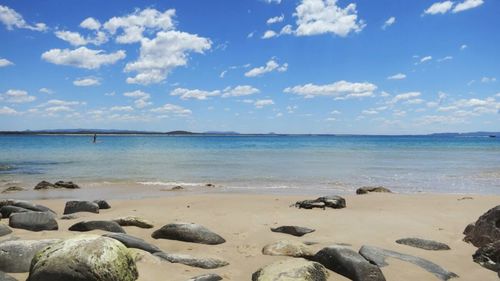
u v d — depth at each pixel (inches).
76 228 327.0
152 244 291.9
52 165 1157.1
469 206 475.5
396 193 616.1
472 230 321.4
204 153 1851.6
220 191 664.4
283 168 1071.0
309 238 321.4
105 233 289.9
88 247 191.2
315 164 1202.0
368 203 508.1
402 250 291.1
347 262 231.9
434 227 364.5
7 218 401.1
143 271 216.8
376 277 225.3
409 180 815.1
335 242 308.5
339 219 395.9
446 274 242.7
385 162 1280.8
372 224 373.7
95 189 689.6
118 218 361.7
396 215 418.6
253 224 373.7
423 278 236.2
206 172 970.1
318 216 412.2
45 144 2970.0
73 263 182.9
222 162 1283.2
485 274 248.4
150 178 852.0
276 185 741.3
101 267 184.5
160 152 1930.4
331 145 3041.3
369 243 308.7
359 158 1481.3
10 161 1299.2
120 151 2006.6
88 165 1159.6
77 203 438.9
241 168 1072.2
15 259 213.2
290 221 386.6
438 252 289.4
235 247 295.9
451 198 540.7
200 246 296.0
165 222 381.4
